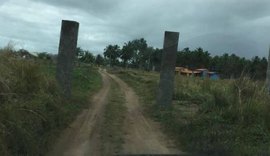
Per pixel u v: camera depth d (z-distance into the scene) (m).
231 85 16.41
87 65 72.94
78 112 17.39
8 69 12.41
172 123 14.86
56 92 16.02
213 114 14.39
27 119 10.58
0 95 10.39
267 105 13.50
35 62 14.40
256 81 16.11
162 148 11.60
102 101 22.75
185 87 26.16
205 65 93.12
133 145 11.90
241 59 69.12
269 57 16.11
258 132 12.02
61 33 19.72
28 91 12.85
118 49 116.94
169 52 20.05
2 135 8.81
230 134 11.95
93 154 10.66
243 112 13.45
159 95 20.03
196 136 12.09
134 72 72.81
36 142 10.20
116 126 14.84
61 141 11.93
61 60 19.70
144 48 108.56
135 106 21.38
